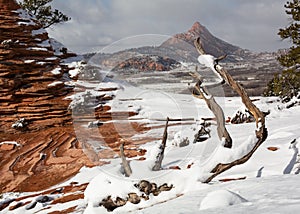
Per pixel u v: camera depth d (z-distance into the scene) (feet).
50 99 62.80
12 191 32.19
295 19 75.05
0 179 35.88
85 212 15.40
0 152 46.55
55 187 31.40
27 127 57.21
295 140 26.55
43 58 70.49
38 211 24.48
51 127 58.39
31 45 71.00
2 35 68.90
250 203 9.39
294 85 71.41
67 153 44.06
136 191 15.24
